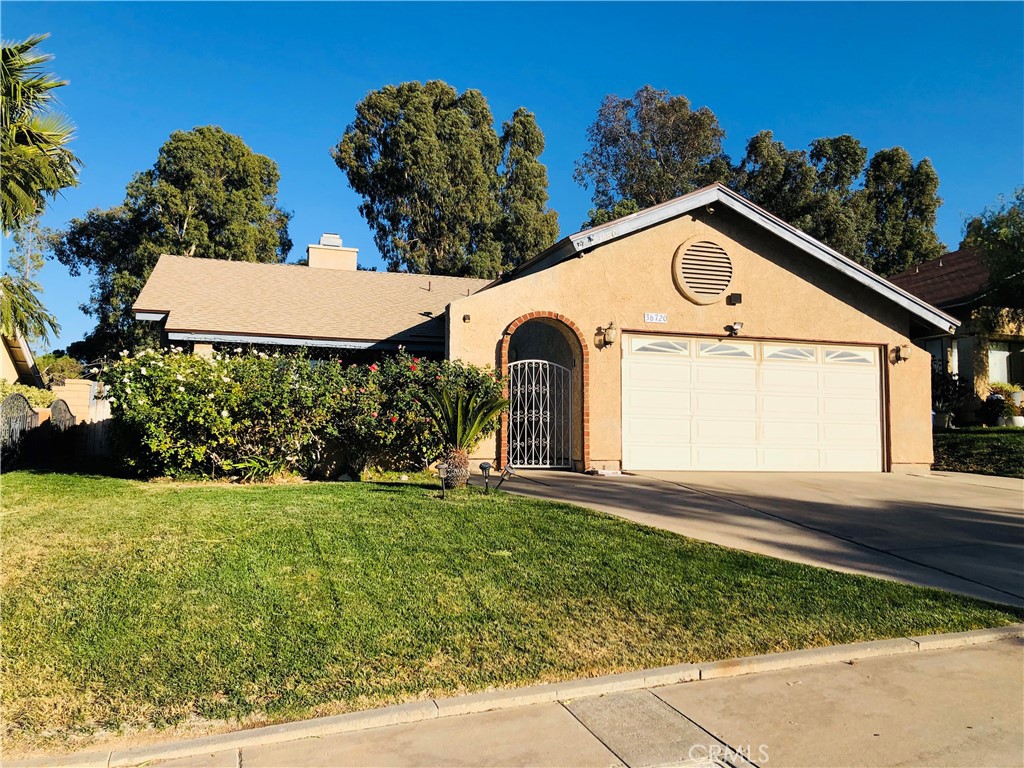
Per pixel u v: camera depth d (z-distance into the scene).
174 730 3.68
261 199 37.72
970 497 11.79
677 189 39.50
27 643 4.58
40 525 7.51
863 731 3.93
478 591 5.80
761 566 6.90
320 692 4.08
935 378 19.98
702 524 8.88
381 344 16.70
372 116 39.91
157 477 11.58
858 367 15.73
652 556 7.03
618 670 4.55
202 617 5.04
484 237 39.50
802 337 15.20
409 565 6.37
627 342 14.22
